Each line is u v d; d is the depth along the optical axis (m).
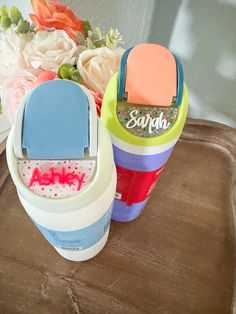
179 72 0.25
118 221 0.39
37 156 0.22
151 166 0.29
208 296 0.34
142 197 0.34
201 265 0.36
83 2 0.45
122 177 0.31
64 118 0.22
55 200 0.22
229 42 0.47
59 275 0.35
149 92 0.25
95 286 0.34
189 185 0.42
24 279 0.34
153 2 0.46
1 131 0.51
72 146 0.22
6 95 0.36
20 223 0.38
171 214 0.39
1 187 0.40
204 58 0.51
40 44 0.36
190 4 0.45
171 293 0.34
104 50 0.35
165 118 0.26
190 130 0.46
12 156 0.23
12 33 0.37
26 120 0.22
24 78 0.35
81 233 0.27
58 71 0.35
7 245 0.36
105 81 0.34
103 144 0.23
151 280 0.35
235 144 0.45
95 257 0.36
